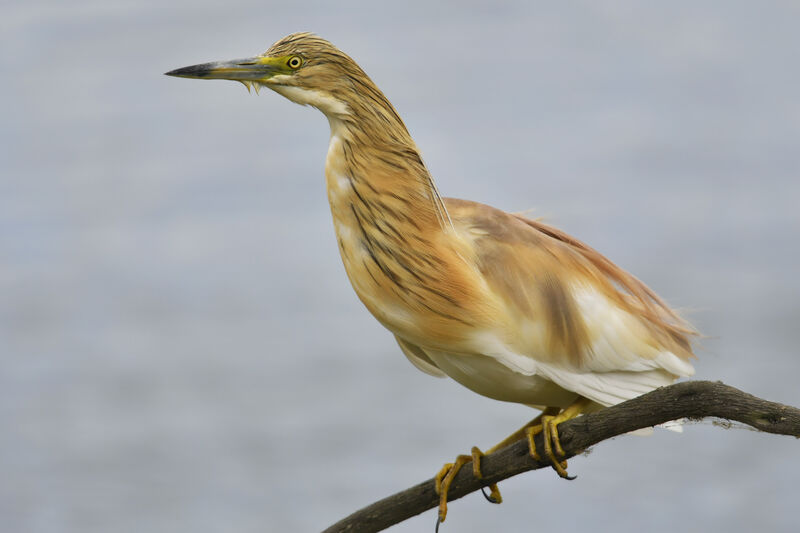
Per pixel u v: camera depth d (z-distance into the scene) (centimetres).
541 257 1009
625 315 1027
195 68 986
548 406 1073
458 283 965
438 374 1078
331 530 935
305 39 984
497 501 997
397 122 982
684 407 793
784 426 757
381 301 992
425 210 975
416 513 930
